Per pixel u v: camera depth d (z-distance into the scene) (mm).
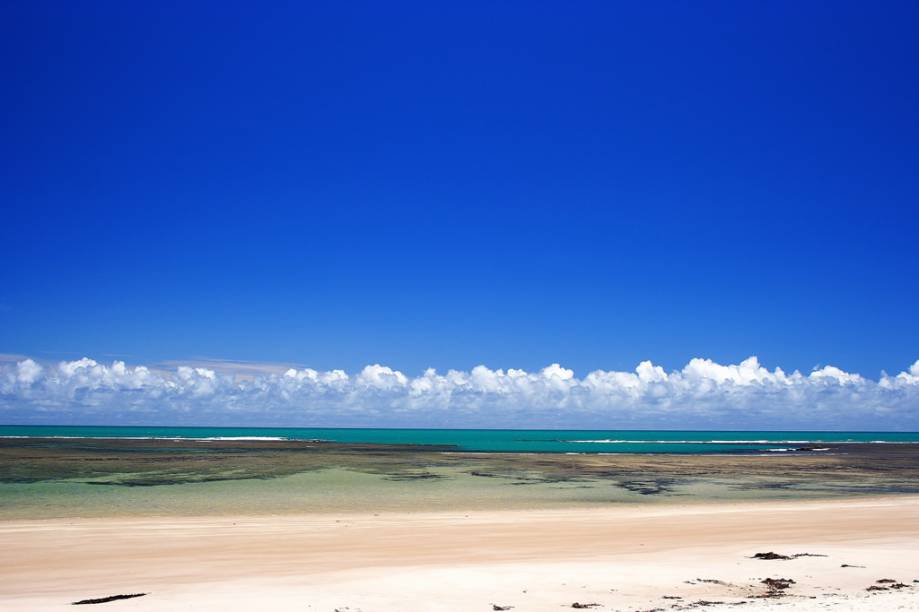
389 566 22266
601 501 42969
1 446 91375
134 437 157500
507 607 16547
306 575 20562
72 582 19938
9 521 31453
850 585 19297
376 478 55938
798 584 19328
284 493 44562
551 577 19844
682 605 16562
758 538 28516
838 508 39156
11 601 17172
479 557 24047
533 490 48781
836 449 131750
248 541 26828
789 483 56469
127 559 23328
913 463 84250
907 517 35125
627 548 25984
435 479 55812
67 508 36094
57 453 78062
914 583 19641
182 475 54906
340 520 32938
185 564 22578
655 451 116188
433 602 16938
